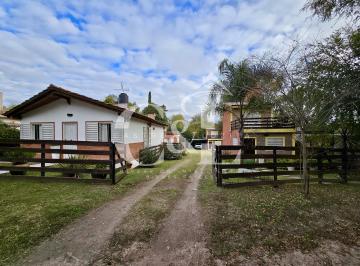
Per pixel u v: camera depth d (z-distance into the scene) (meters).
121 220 3.76
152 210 4.24
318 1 5.20
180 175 8.30
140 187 6.12
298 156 6.43
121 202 4.73
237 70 9.24
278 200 4.86
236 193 5.46
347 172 6.79
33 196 4.99
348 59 5.63
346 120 6.54
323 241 3.12
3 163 9.38
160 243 3.02
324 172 6.71
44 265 2.50
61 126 11.63
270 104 6.81
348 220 3.86
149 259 2.65
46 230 3.30
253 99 10.11
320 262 2.62
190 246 2.95
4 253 2.71
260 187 6.13
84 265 2.52
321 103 5.07
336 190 5.88
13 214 3.88
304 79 5.30
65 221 3.64
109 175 6.94
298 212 4.16
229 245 2.98
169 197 5.14
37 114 11.84
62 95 10.83
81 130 11.44
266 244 3.01
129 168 10.20
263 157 6.24
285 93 5.17
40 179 6.56
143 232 3.33
